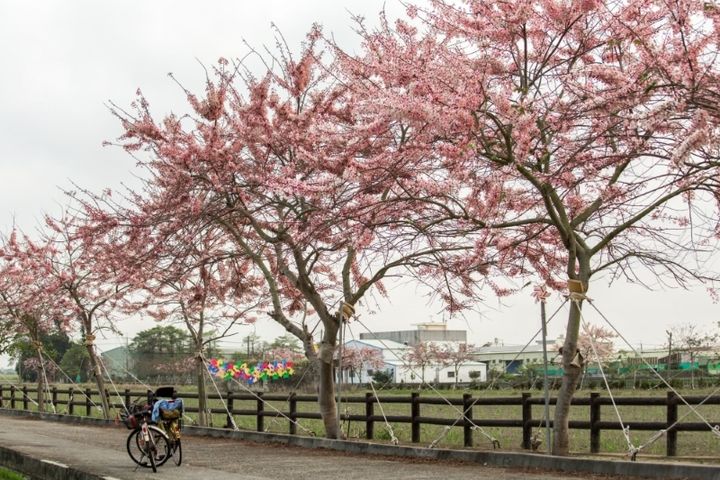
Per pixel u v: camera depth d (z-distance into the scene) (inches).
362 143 551.5
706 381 1378.0
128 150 670.5
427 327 2640.3
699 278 531.2
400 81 467.8
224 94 633.0
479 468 481.1
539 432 583.2
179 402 518.0
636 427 525.7
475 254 578.6
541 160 461.1
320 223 541.0
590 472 439.8
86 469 485.4
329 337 669.3
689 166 409.4
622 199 506.9
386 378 1892.2
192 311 887.7
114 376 1699.1
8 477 505.7
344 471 475.2
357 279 745.0
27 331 1273.4
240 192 628.1
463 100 434.3
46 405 1412.4
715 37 394.6
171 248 630.5
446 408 1112.8
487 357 2512.3
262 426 813.2
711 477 384.5
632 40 417.1
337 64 574.9
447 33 481.1
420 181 498.0
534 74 475.5
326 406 664.4
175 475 463.5
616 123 413.7
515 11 451.8
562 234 490.3
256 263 690.8
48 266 1039.6
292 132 602.2
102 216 679.1
